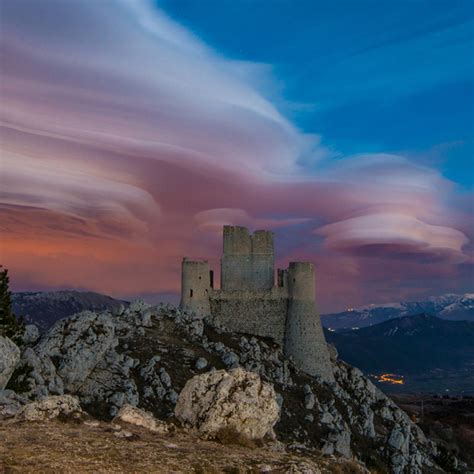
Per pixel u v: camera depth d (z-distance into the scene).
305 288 90.94
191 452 22.20
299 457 24.38
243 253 94.81
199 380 28.20
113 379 55.56
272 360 81.94
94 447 20.86
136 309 81.19
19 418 24.62
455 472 82.12
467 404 164.62
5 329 47.97
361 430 77.81
